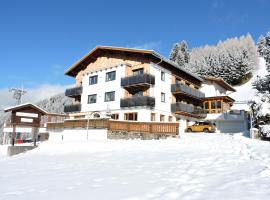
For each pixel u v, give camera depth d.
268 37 26.89
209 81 44.78
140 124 24.33
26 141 39.97
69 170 10.44
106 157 13.62
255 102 29.36
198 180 7.00
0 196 6.56
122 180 7.70
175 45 113.50
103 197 5.94
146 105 30.38
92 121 24.62
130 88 34.12
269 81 24.25
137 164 10.61
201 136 25.55
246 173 7.44
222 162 9.78
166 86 35.38
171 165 9.76
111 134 23.25
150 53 31.53
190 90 38.09
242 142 17.42
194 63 91.81
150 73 32.19
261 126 23.16
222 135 26.97
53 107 99.56
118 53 35.69
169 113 35.31
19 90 42.25
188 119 39.38
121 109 33.06
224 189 5.75
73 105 39.69
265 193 5.17
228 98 41.62
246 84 73.75
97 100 36.38
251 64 83.88
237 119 38.53
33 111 21.44
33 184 7.95
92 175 8.88
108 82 35.44
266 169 7.68
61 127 30.45
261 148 13.19
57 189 7.05
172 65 35.38
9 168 12.05
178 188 6.27
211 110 41.75
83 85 39.12
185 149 14.70
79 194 6.35
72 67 40.56
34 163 13.49
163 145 17.23
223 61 79.88
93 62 38.94
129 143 19.27
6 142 37.81
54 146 20.89
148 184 6.95
